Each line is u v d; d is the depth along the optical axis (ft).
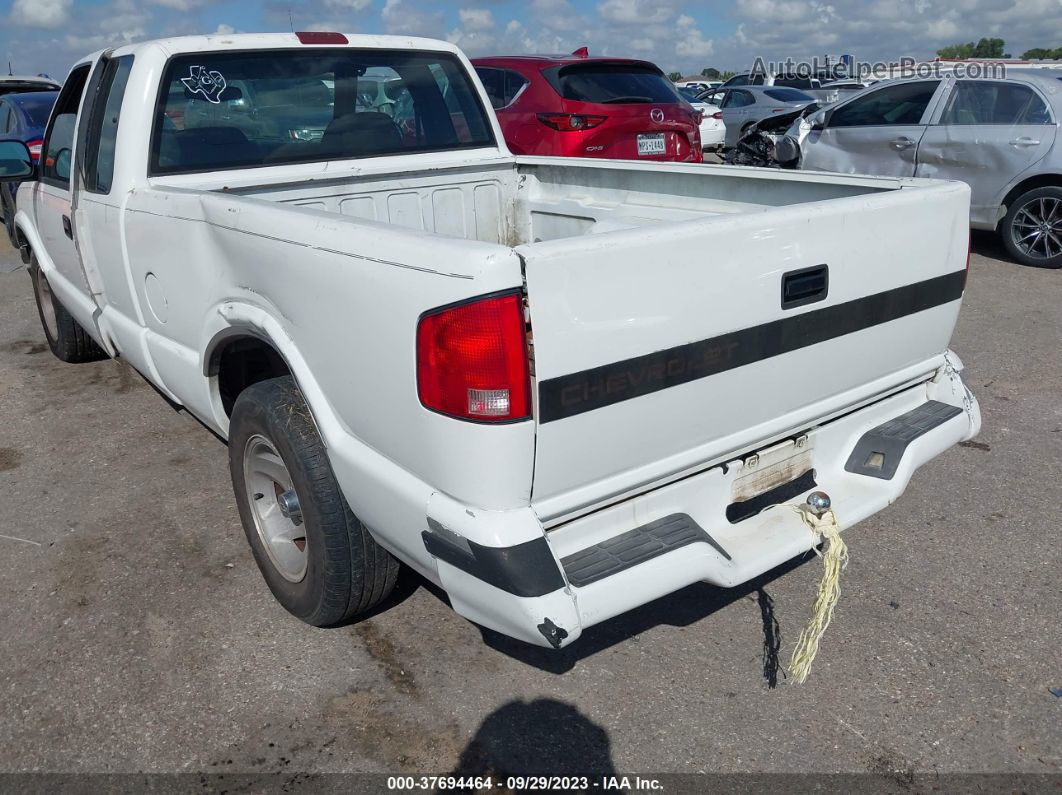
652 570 7.10
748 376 7.74
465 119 14.12
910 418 9.71
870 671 8.95
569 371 6.53
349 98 12.84
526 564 6.61
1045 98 24.66
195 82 11.59
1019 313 21.36
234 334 9.39
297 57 12.32
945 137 26.45
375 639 9.53
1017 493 12.56
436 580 7.40
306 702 8.57
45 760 7.90
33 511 12.37
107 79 12.41
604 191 13.10
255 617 9.92
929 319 9.34
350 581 8.78
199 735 8.16
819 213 7.77
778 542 8.11
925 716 8.32
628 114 24.35
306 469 8.44
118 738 8.14
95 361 18.88
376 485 7.54
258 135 12.14
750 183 11.07
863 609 9.97
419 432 6.87
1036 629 9.55
